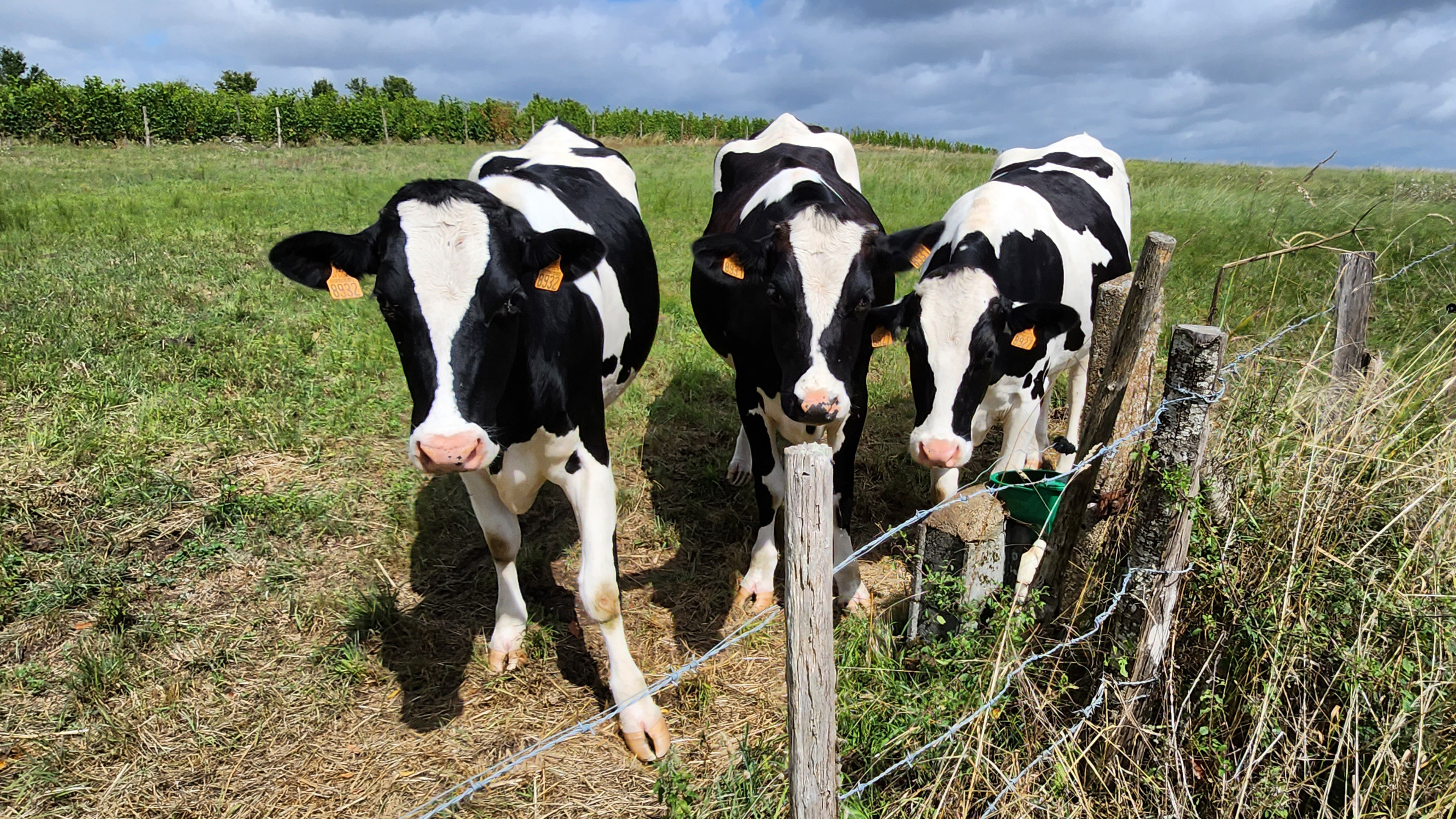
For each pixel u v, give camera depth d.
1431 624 2.38
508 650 3.47
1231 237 10.54
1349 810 2.24
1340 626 2.46
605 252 2.70
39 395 5.14
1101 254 4.93
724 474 5.11
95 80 25.88
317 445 4.93
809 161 4.93
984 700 2.39
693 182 16.27
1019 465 4.37
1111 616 2.61
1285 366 3.44
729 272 3.53
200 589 3.75
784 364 3.39
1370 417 3.07
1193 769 2.35
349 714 3.18
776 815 2.26
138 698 3.15
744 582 4.01
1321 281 8.08
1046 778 2.34
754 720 3.18
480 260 2.54
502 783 2.89
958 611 2.79
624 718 3.05
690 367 6.51
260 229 10.55
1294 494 2.67
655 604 3.94
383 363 6.08
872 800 2.34
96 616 3.52
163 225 10.49
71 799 2.76
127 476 4.40
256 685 3.26
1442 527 2.68
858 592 3.96
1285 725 2.37
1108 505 2.74
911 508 4.82
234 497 4.32
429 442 2.39
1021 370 4.07
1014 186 4.76
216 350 6.05
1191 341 2.22
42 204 11.51
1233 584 2.47
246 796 2.81
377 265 2.67
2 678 3.17
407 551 4.16
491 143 34.97
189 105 27.61
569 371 3.09
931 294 3.68
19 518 4.02
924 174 17.56
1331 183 15.34
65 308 6.61
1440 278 7.14
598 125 38.47
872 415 5.88
